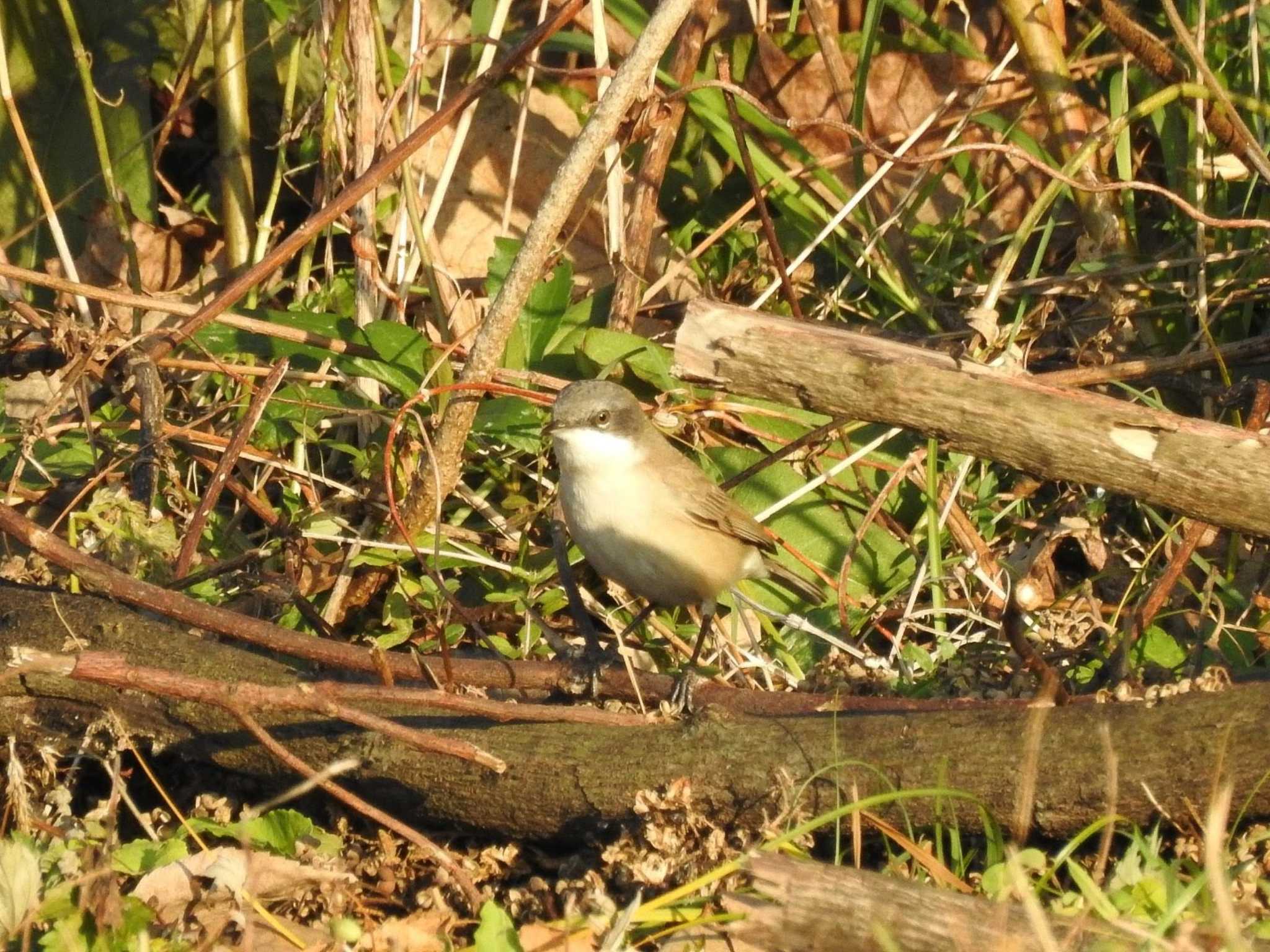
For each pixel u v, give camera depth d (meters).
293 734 7.96
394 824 7.48
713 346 8.28
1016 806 7.07
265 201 13.53
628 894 7.32
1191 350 11.68
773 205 13.02
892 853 7.57
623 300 11.75
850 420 8.59
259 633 7.98
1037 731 6.67
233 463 9.90
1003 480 11.81
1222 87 11.57
